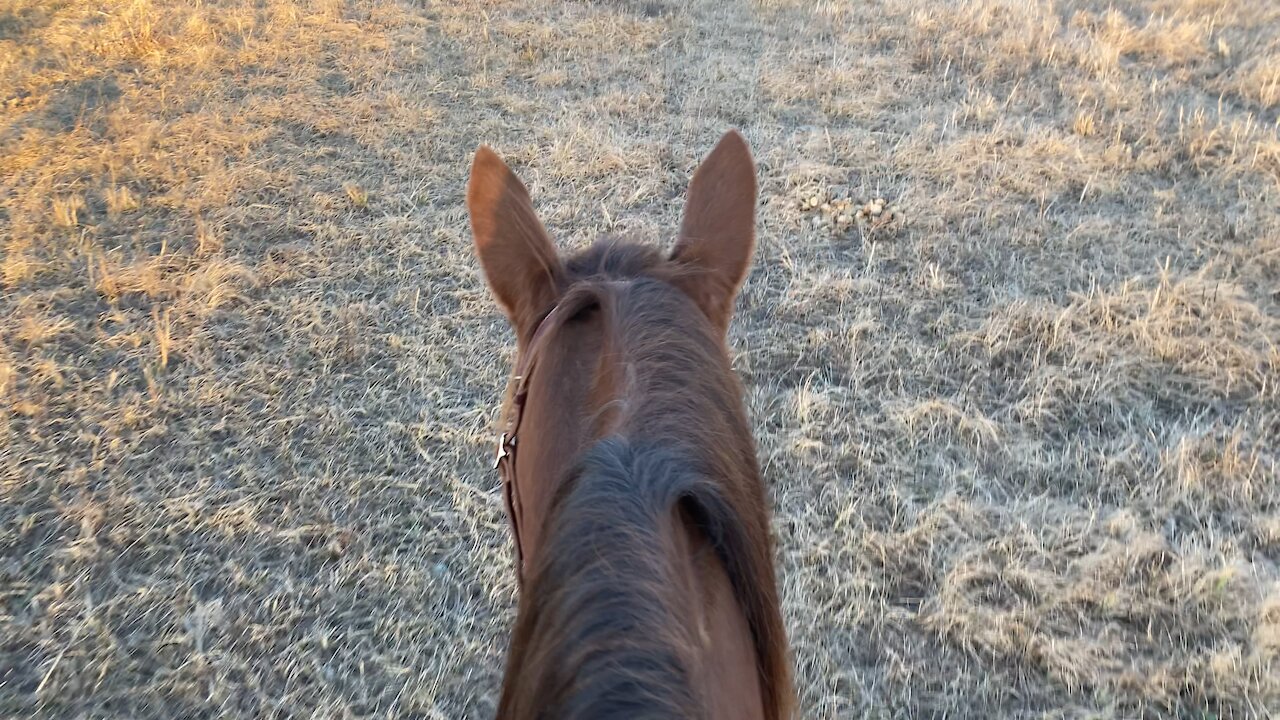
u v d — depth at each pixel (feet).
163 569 9.89
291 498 10.75
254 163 17.25
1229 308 12.92
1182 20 23.44
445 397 12.19
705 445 3.85
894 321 13.37
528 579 3.63
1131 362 12.23
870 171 16.98
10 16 24.02
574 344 4.53
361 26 23.39
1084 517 10.22
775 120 18.88
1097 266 14.28
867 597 9.52
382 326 13.37
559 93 20.03
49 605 9.45
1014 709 8.52
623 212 15.84
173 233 15.33
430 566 10.03
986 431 11.31
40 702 8.56
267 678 8.91
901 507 10.53
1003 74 20.77
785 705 4.08
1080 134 17.98
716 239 5.35
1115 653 8.84
